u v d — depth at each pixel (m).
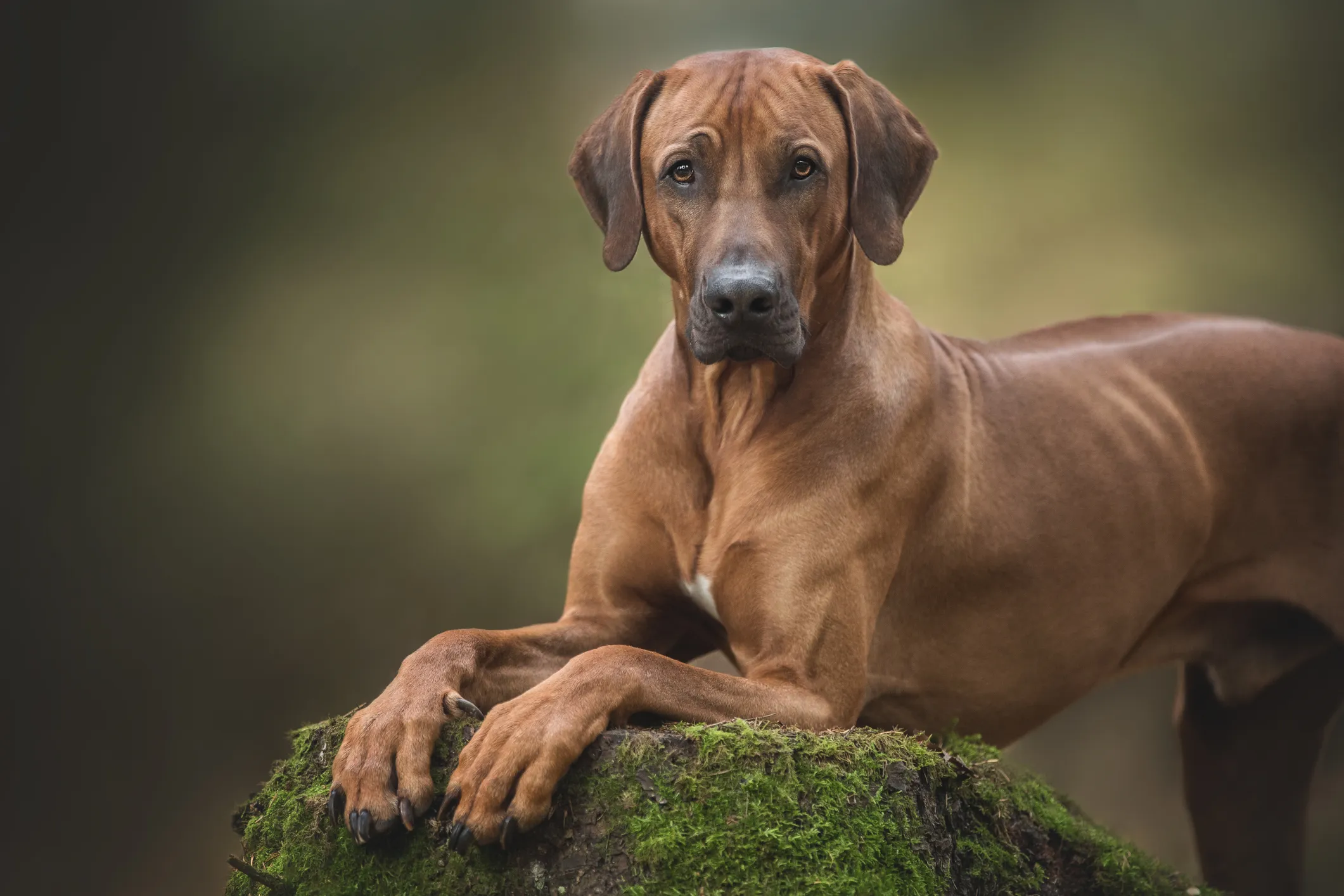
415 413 17.02
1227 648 5.39
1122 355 5.15
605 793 3.27
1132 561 4.87
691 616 4.52
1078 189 17.41
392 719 3.40
